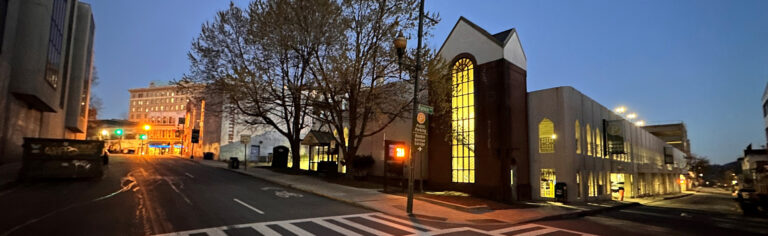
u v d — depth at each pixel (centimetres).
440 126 2198
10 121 2447
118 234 780
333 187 1822
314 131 2966
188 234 800
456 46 2252
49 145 1686
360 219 1078
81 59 4494
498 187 1902
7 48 2270
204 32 2262
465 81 2184
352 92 2061
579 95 2256
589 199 2202
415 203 1430
